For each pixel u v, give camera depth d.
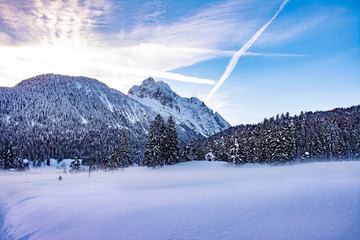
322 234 9.05
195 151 97.56
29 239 13.99
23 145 134.75
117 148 86.62
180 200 19.44
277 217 12.02
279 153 65.62
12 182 49.47
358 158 79.50
